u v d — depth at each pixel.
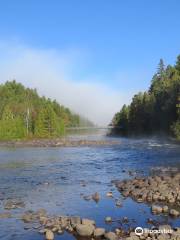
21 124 124.62
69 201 25.05
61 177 35.88
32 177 35.97
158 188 27.36
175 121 102.12
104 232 18.05
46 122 127.88
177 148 70.94
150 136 125.56
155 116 122.69
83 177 35.84
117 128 183.00
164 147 74.44
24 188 29.97
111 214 21.64
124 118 173.00
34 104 187.50
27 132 127.56
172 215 21.27
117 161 50.41
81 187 30.25
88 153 65.62
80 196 26.61
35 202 24.84
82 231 18.02
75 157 57.75
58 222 19.72
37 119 128.12
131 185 29.75
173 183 29.23
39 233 18.30
